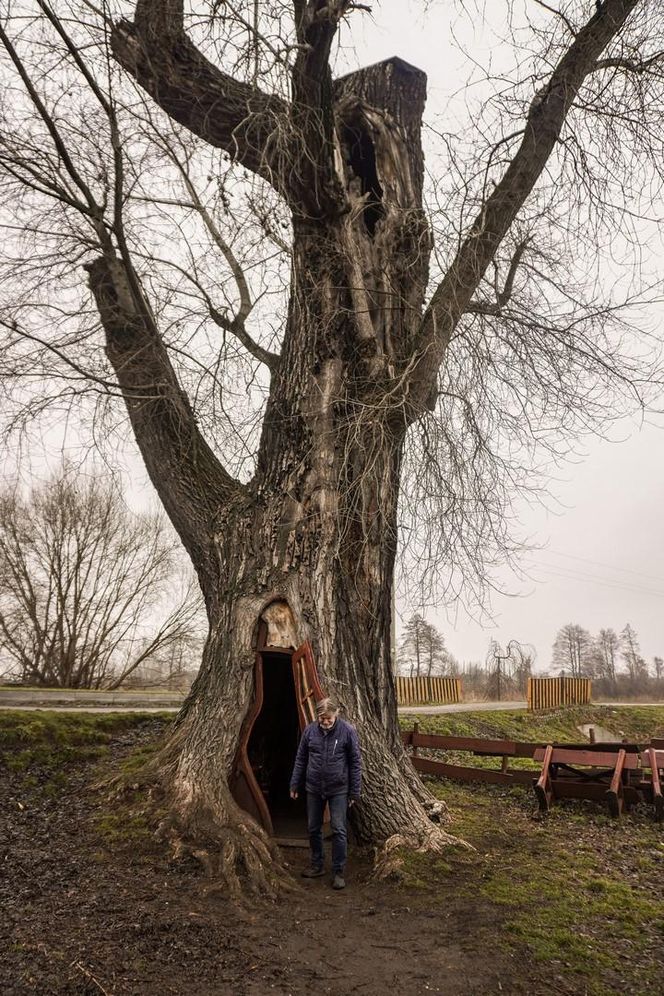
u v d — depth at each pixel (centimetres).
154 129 872
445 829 745
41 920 490
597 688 7275
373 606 823
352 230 890
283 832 750
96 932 480
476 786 985
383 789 716
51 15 738
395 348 881
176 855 611
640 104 870
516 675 3014
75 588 2489
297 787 651
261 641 762
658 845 723
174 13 821
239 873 600
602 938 508
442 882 613
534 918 538
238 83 868
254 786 704
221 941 487
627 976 455
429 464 833
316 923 541
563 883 608
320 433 830
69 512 2473
